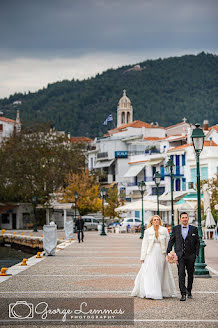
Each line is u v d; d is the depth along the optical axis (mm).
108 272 18453
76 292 13578
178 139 76375
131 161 87812
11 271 18828
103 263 22047
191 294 12883
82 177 83625
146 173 81562
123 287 14539
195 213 55188
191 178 68188
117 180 96188
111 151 99688
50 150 85812
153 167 80375
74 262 22625
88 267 20297
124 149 99625
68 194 81062
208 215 44938
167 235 13117
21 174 81875
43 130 86875
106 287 14547
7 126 116250
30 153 83062
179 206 55562
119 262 22484
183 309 11234
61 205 80312
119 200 82750
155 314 10695
